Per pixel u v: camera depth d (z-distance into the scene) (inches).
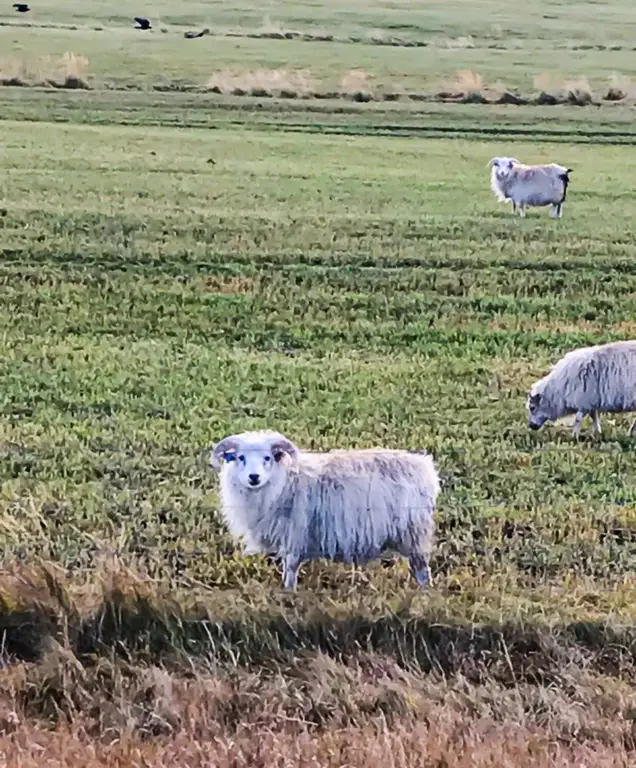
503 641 385.1
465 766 315.9
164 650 377.1
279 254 1042.7
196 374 724.0
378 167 1515.7
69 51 2345.0
